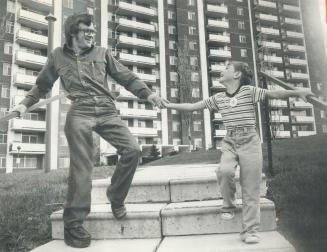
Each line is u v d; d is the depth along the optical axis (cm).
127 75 335
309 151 563
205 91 4941
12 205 435
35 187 615
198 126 4719
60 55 326
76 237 296
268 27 5003
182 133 4619
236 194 363
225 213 296
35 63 3766
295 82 4012
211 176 371
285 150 712
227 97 309
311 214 329
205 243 287
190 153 1318
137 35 4881
